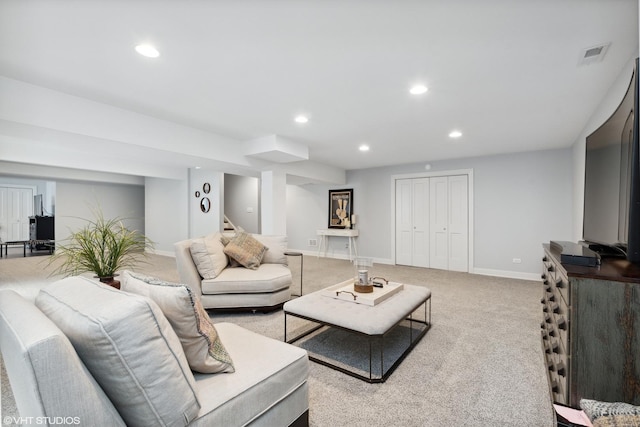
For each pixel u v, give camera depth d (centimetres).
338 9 149
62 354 77
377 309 218
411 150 480
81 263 223
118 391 89
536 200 483
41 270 555
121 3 143
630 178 135
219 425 106
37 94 239
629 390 116
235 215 804
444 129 360
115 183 788
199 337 116
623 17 154
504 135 387
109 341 84
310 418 159
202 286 306
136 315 89
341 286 273
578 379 123
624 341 117
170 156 361
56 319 96
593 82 231
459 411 166
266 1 143
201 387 114
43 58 197
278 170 491
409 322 298
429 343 250
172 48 185
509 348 241
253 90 248
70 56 194
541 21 158
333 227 716
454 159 555
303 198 774
